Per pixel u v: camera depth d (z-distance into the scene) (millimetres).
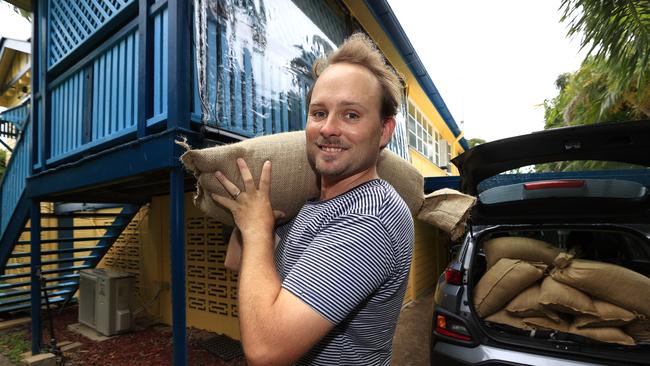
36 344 4152
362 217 898
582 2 4094
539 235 3918
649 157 2475
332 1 5152
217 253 5027
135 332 5059
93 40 3398
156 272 5676
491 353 2184
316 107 1062
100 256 5766
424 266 7770
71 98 3779
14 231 4848
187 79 2475
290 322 789
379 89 1079
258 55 3195
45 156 4078
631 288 2256
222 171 1239
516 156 2756
